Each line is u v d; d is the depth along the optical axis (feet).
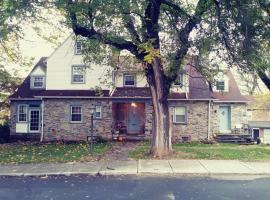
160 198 31.01
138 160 52.54
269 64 50.96
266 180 39.14
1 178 41.06
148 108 93.25
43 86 103.09
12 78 114.21
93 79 98.94
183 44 53.93
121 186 36.09
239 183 37.55
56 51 100.37
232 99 95.86
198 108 93.40
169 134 58.39
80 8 47.06
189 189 34.58
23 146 80.28
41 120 98.02
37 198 31.17
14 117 99.96
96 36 53.98
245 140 89.76
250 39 47.52
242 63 51.49
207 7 51.03
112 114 94.63
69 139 95.09
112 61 70.44
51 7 48.08
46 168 45.83
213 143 86.53
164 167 46.06
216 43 51.08
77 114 95.96
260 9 47.67
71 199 30.76
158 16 55.01
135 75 88.22
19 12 44.60
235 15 46.88
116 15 51.39
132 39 57.62
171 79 59.36
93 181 38.88
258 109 132.57
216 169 44.52
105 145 80.02
